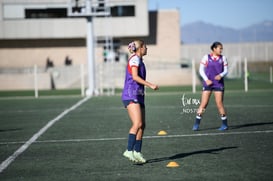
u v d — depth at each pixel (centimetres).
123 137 1850
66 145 1708
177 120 2338
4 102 3738
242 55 9988
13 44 7512
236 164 1327
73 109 3011
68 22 7281
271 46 9906
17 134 2003
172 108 2930
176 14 7644
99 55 7356
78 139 1831
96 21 7244
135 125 1323
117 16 7256
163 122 2270
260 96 3716
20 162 1429
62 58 7544
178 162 1373
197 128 1989
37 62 7538
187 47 9406
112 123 2283
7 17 7256
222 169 1270
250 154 1461
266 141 1689
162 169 1288
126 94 1323
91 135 1919
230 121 2259
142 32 7275
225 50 10012
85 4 4162
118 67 5694
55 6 7231
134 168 1309
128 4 7200
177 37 7662
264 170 1249
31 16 7300
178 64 6938
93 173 1263
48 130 2097
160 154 1494
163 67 6806
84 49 7556
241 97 3662
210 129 2011
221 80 1980
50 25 7275
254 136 1803
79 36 7300
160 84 5819
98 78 5384
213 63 1961
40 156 1516
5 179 1223
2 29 7256
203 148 1580
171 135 1872
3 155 1547
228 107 2923
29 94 4806
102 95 4247
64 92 5025
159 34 7650
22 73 6450
